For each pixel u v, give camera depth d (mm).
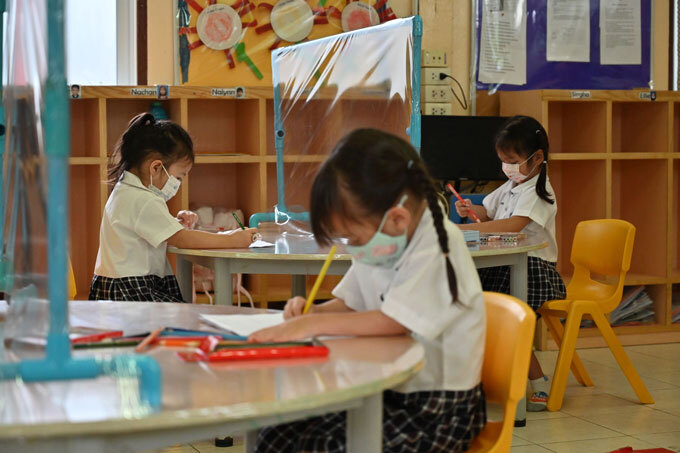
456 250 1414
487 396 1495
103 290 2748
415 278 1360
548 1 4547
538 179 3246
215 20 3986
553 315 3273
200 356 1188
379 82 2846
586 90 4207
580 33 4609
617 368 3812
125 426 900
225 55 4012
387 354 1237
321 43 3111
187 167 2826
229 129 4207
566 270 4660
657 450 2680
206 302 3764
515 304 1466
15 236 1377
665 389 3455
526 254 2893
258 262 2561
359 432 1175
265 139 3861
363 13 4180
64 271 1062
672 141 4430
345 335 1370
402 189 1343
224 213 3969
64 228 1064
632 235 3256
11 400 964
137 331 1398
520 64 4520
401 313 1344
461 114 4438
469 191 4387
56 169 1062
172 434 951
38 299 1183
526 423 3004
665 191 4438
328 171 1340
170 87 3732
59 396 982
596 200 4391
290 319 1365
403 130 2742
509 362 1428
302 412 1035
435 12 4340
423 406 1370
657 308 4480
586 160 4449
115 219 2729
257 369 1141
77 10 3941
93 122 3771
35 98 1205
